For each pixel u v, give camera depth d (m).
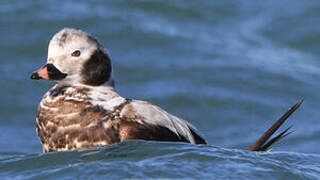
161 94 15.88
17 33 17.70
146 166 8.20
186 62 17.12
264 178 8.12
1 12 18.52
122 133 8.74
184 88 16.12
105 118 8.79
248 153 8.70
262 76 16.81
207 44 18.05
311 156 8.91
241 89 16.30
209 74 16.69
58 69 9.11
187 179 7.97
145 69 16.75
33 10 18.69
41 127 9.01
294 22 19.64
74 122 8.80
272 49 18.36
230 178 8.05
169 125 9.01
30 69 16.50
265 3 20.52
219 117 15.41
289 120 15.45
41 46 17.36
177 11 19.56
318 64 17.83
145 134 8.80
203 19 19.39
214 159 8.42
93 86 9.13
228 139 14.77
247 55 17.77
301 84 16.66
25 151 13.84
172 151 8.55
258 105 15.80
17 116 15.13
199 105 15.69
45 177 8.13
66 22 18.38
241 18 19.78
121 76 16.47
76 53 9.11
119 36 18.02
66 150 8.81
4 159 8.73
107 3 19.53
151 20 18.92
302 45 18.83
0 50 17.12
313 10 20.11
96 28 18.31
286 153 8.92
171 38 18.11
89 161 8.38
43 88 15.96
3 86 15.85
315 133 14.90
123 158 8.42
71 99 8.95
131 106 8.92
